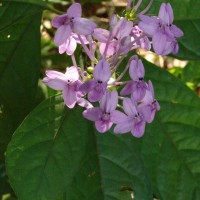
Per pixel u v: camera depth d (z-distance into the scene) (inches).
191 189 15.4
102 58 12.9
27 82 16.3
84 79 13.1
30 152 14.4
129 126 12.9
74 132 14.7
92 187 14.8
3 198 17.6
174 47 13.4
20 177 14.2
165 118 15.5
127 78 14.7
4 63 16.4
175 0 15.6
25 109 16.3
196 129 15.5
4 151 16.1
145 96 13.0
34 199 14.2
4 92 16.3
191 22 15.7
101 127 12.8
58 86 12.8
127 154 15.0
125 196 14.7
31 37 16.4
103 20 22.6
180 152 15.5
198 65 20.5
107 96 12.6
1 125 16.2
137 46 13.5
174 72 21.7
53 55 19.6
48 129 14.6
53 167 14.4
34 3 15.6
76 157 14.6
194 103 15.4
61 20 12.5
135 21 13.4
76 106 14.8
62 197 14.8
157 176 15.4
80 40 13.1
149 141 15.4
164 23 12.9
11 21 15.6
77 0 18.7
